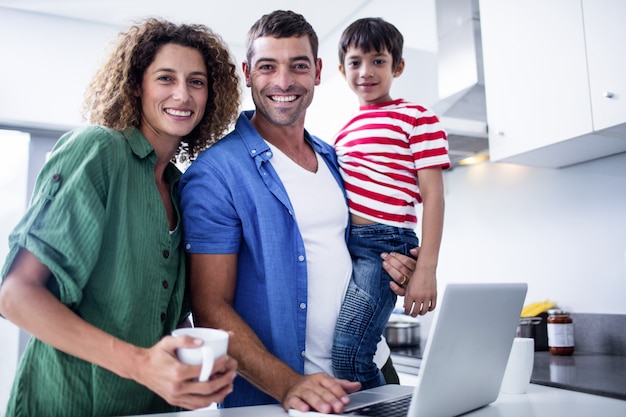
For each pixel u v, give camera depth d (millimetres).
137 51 1126
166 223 1074
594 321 1941
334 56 3359
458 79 2373
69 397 922
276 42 1270
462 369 878
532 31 1854
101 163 960
